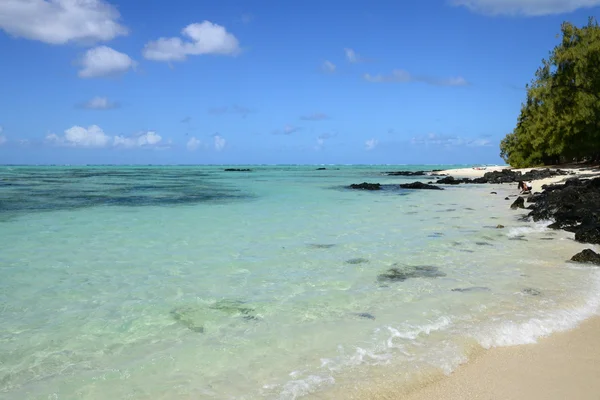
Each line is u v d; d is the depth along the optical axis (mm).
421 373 5453
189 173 102812
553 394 4926
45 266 11062
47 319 7465
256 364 5781
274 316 7543
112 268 10883
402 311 7691
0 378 5465
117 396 5039
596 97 46406
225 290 9094
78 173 100938
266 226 17672
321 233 15922
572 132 53000
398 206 25625
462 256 11953
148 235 15594
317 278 9938
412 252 12539
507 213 21641
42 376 5516
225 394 5035
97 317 7555
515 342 6363
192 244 13938
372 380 5293
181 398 4969
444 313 7527
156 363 5848
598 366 5574
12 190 39969
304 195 34750
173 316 7586
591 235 13648
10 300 8445
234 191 39531
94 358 6020
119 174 93688
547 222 17734
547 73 51844
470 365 5695
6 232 16188
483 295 8469
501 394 4957
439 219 19578
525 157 78438
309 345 6336
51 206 25547
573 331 6719
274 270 10680
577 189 23219
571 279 9500
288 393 5027
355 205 26219
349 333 6734
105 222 18891
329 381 5289
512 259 11508
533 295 8406
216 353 6121
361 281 9656
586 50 46156
